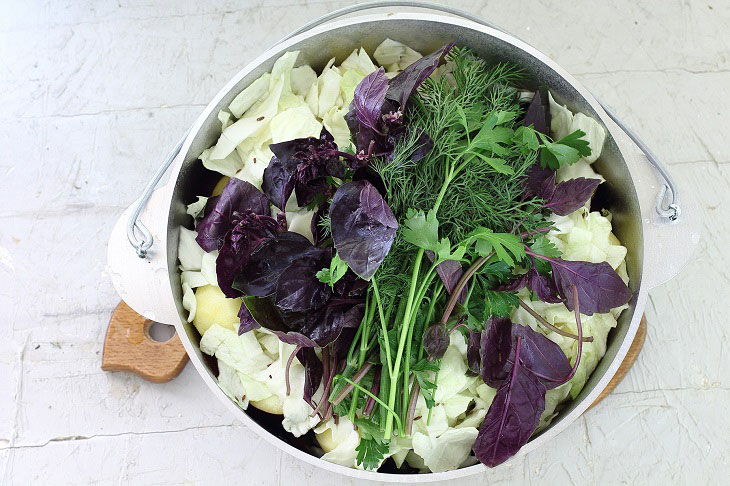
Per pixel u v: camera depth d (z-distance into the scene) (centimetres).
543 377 62
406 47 67
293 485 75
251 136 67
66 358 77
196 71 81
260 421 70
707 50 81
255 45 82
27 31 82
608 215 68
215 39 82
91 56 81
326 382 63
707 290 77
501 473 75
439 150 61
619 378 74
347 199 58
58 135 80
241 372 66
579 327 62
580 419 75
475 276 62
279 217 64
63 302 78
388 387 62
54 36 82
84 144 80
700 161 79
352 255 58
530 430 62
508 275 63
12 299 78
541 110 65
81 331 77
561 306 66
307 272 62
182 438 75
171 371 75
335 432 65
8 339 77
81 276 78
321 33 65
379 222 58
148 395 76
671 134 79
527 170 65
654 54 81
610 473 75
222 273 62
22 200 79
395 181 61
